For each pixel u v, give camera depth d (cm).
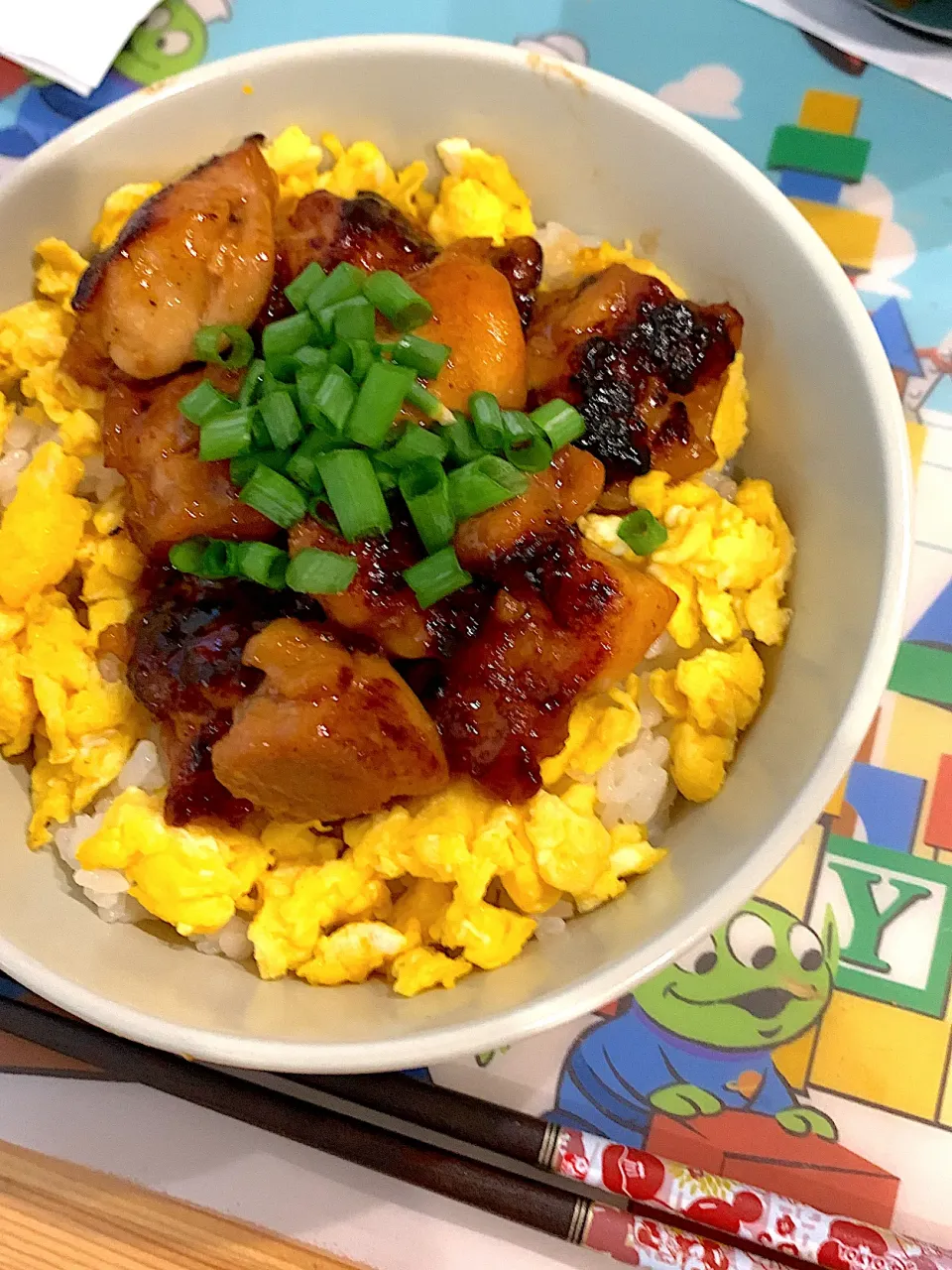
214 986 20
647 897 20
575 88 22
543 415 20
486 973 20
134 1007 18
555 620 20
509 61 22
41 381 23
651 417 21
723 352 22
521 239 22
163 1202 22
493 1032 17
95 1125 22
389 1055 17
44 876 21
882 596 19
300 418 19
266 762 19
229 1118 22
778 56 27
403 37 22
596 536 22
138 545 22
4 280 23
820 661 20
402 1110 21
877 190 26
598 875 21
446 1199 21
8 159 26
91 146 22
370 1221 21
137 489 21
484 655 20
